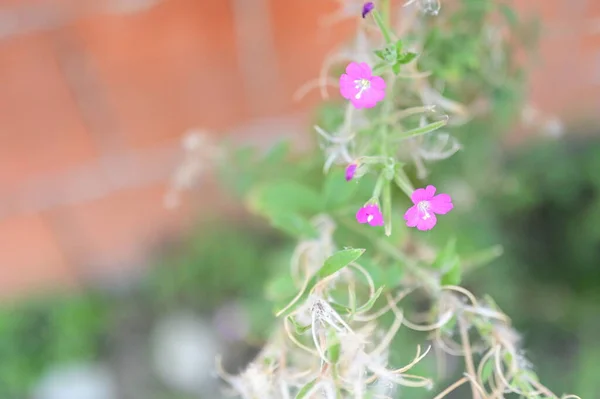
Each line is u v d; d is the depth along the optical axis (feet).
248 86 3.16
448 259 2.12
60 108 3.04
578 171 3.28
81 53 2.86
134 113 3.16
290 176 2.62
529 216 3.39
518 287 3.20
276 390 2.13
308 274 2.12
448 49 2.29
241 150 2.69
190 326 3.79
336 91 2.53
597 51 3.15
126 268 3.90
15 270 3.75
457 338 2.29
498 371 2.02
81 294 3.92
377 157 2.00
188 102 3.18
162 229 3.76
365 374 2.02
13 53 2.80
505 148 3.34
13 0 2.70
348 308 1.97
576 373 3.02
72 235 3.66
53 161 3.24
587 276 3.31
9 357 3.75
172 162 3.41
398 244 2.23
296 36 2.96
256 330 2.87
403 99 2.21
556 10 2.95
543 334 3.22
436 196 1.92
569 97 3.34
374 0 2.12
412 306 2.43
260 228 3.76
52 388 3.72
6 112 2.98
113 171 3.38
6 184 3.26
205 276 3.75
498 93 2.43
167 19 2.83
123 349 3.86
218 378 3.71
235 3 2.83
